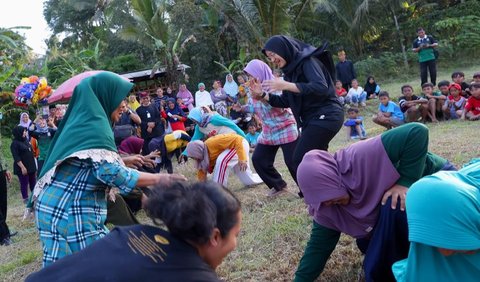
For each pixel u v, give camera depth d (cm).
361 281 314
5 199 587
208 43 1830
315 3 1652
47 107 762
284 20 1507
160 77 1695
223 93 1277
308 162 277
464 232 183
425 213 187
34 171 857
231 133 573
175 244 152
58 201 245
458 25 1697
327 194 270
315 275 296
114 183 242
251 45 1577
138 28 1641
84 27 2716
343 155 282
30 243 562
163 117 1098
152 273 143
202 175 573
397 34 1783
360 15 1708
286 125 492
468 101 838
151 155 349
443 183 187
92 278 142
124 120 823
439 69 1619
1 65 1309
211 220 151
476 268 197
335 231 292
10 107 1324
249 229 437
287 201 504
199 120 597
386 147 267
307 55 409
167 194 156
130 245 153
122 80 271
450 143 622
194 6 1753
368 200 275
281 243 396
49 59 1853
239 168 588
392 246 269
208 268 151
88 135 244
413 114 902
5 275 459
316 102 420
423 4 1864
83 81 260
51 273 148
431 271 205
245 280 349
